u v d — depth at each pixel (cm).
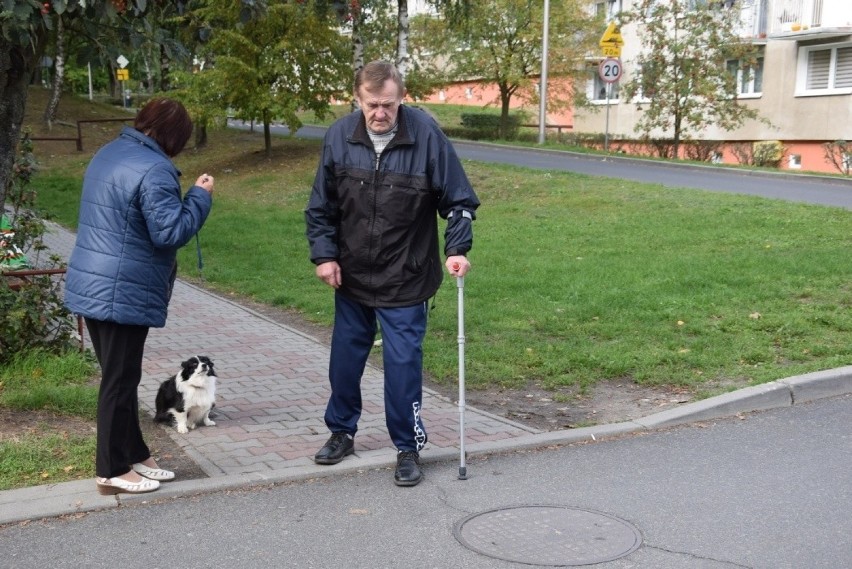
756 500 472
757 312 891
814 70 2798
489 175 2009
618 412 638
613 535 430
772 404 648
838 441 566
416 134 496
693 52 2686
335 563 401
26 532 431
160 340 866
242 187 2141
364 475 514
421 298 508
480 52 3194
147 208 436
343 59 2344
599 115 3603
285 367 767
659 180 1977
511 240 1387
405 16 2292
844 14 2645
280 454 542
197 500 473
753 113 2742
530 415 636
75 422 582
